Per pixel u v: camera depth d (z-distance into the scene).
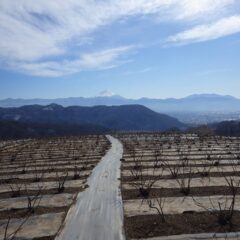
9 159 29.33
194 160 23.97
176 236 9.67
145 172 19.78
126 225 10.77
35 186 17.34
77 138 53.81
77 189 16.11
